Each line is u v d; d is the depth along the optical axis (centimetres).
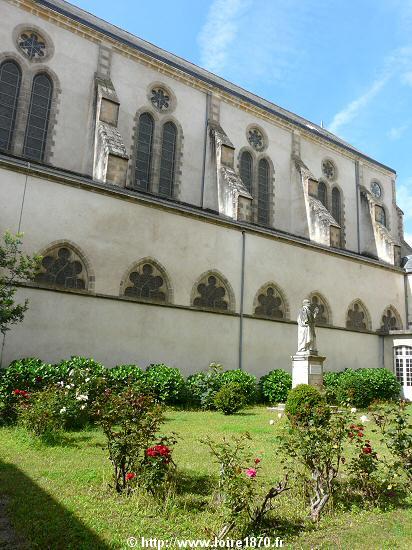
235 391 1550
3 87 2014
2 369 1294
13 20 2067
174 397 1582
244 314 2042
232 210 2298
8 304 1269
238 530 518
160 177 2409
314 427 684
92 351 1605
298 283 2292
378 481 663
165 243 1859
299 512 594
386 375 2181
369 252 3206
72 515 560
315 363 1750
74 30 2239
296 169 2942
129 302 1722
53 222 1592
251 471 535
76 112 2175
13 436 985
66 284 1612
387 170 3659
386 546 505
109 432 681
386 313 2750
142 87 2423
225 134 2583
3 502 606
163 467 647
